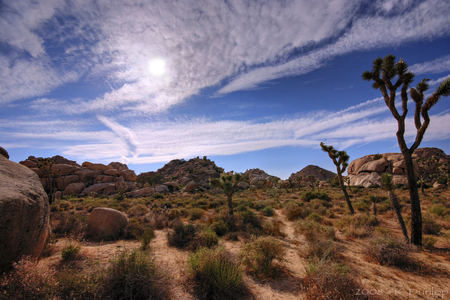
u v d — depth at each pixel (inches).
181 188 2802.7
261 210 800.3
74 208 856.3
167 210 624.7
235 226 460.8
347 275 176.9
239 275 183.5
